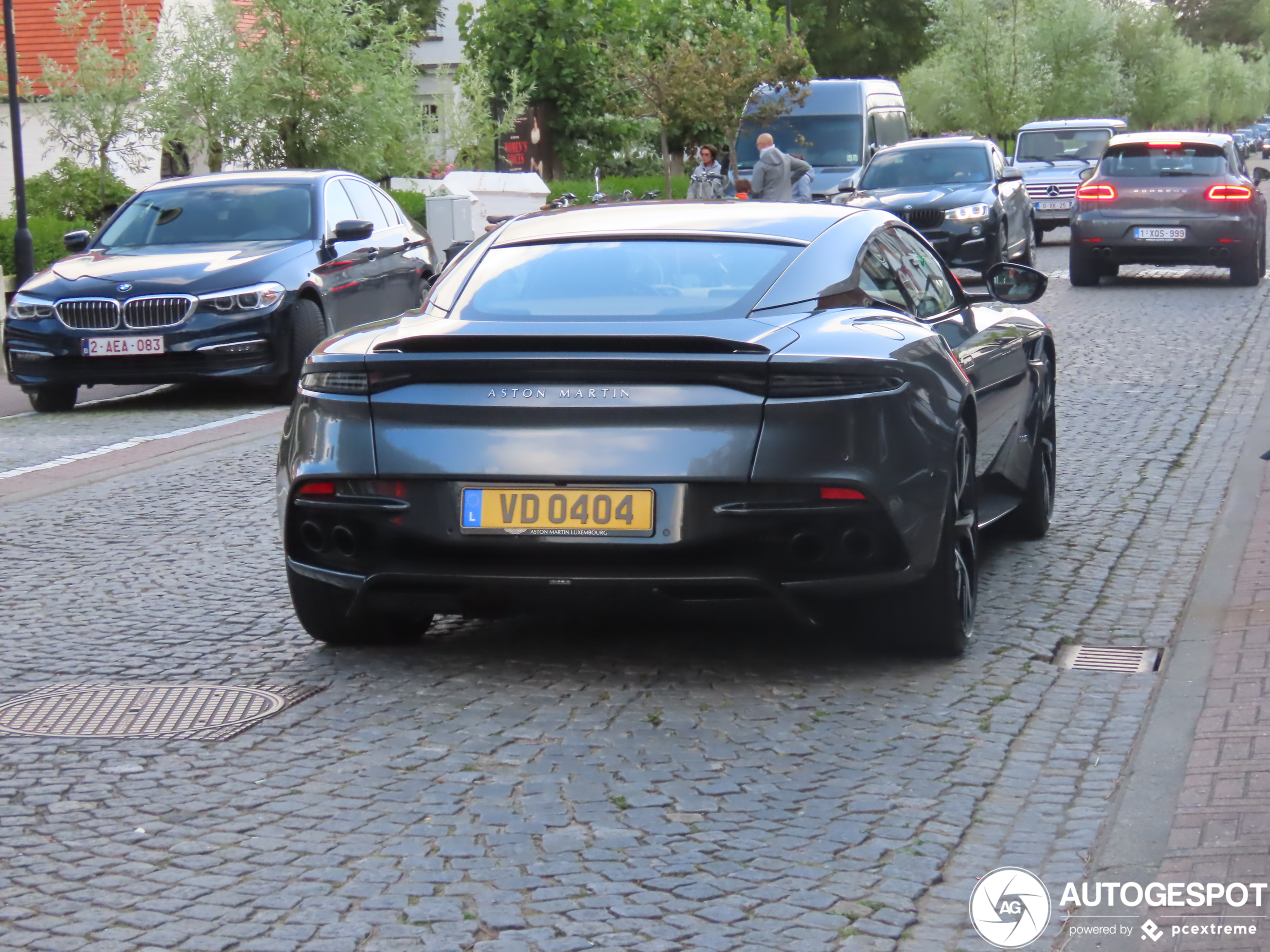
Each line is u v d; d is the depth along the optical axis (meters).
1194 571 7.07
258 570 7.37
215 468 10.29
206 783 4.52
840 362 5.08
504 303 5.55
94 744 4.89
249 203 14.30
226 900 3.71
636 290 5.50
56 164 26.20
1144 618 6.31
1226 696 5.14
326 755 4.76
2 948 3.46
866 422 5.10
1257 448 9.98
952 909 3.65
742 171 28.28
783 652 5.87
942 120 63.56
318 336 13.53
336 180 14.88
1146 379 13.09
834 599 5.19
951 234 21.36
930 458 5.28
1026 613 6.39
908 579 5.26
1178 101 84.88
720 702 5.25
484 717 5.11
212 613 6.59
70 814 4.29
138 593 6.97
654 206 6.29
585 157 38.62
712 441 5.02
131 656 5.94
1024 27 62.12
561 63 38.06
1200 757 4.56
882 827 4.14
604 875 3.84
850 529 5.10
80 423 12.67
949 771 4.57
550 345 5.10
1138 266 25.66
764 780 4.50
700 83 33.19
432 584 5.27
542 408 5.08
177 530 8.34
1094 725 4.99
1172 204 21.17
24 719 5.16
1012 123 60.28
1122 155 21.62
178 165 29.30
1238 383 12.81
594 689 5.41
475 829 4.15
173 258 13.38
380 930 3.54
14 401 14.52
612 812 4.26
